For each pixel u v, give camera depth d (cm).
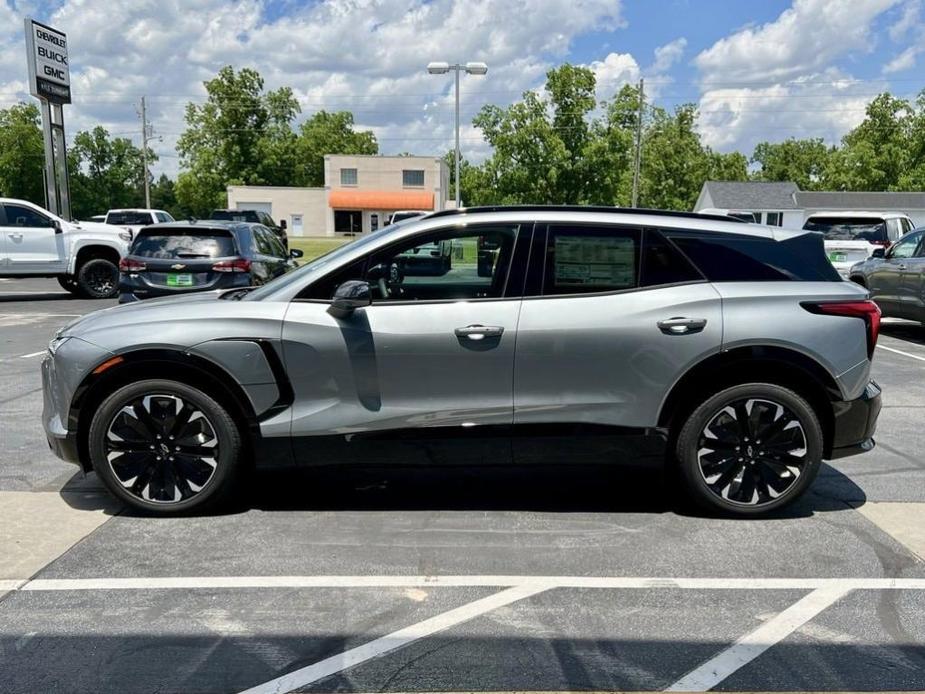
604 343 410
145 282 1028
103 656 289
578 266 419
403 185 6894
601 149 3872
